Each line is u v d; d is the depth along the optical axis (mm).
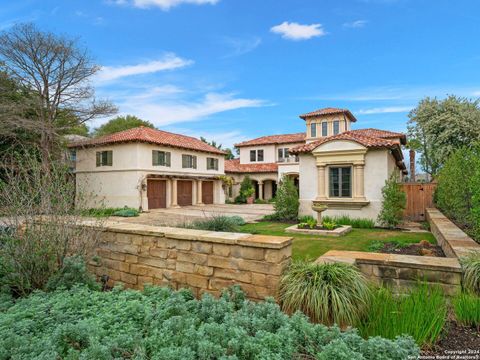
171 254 4598
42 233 4469
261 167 35406
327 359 2295
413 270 4562
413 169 24609
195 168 29391
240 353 2469
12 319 3066
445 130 23656
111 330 2867
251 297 3891
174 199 26703
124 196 23875
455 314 3584
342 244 9148
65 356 2590
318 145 14375
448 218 11312
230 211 23172
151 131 27281
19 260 4316
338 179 14203
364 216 13578
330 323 3361
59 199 4789
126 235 5082
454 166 10445
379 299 3541
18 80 20172
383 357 2357
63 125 22344
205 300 3465
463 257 4805
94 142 25000
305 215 15039
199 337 2586
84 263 4621
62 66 20969
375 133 24406
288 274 3752
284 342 2549
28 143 19109
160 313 3135
